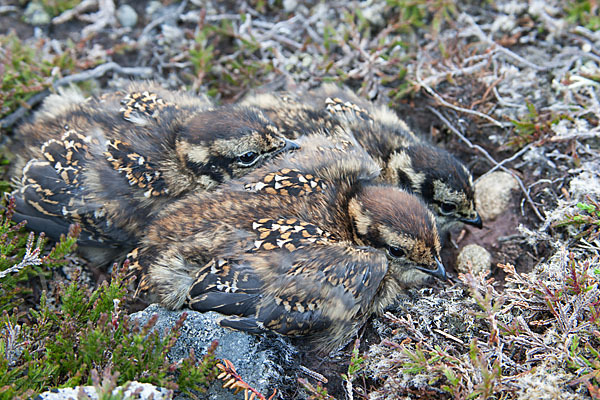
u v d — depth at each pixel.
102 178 0.70
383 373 0.68
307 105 0.74
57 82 0.76
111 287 0.68
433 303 0.70
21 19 0.80
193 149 0.71
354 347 0.68
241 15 0.79
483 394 0.65
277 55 0.79
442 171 0.72
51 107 0.73
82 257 0.73
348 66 0.78
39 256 0.71
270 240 0.68
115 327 0.67
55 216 0.71
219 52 0.80
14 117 0.75
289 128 0.73
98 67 0.78
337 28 0.80
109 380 0.64
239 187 0.69
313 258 0.67
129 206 0.71
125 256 0.72
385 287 0.70
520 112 0.76
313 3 0.81
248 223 0.68
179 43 0.80
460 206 0.72
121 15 0.80
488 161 0.76
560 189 0.74
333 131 0.72
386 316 0.69
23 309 0.71
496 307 0.67
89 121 0.71
